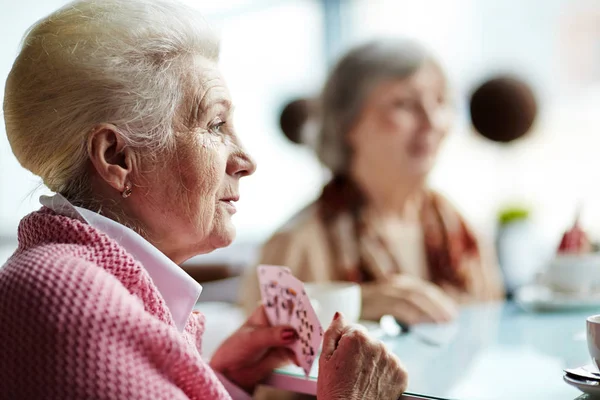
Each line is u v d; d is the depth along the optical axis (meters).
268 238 1.64
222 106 0.88
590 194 3.16
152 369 0.68
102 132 0.80
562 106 3.23
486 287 1.81
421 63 1.68
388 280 1.51
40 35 0.81
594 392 0.73
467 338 1.12
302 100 2.52
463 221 1.82
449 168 3.53
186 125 0.84
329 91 1.77
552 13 3.23
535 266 2.13
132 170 0.82
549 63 3.26
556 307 1.31
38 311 0.66
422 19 3.70
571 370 0.80
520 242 2.20
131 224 0.83
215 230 0.88
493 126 2.07
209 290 2.60
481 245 1.86
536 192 3.31
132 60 0.80
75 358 0.64
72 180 0.82
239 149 0.91
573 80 3.22
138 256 0.81
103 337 0.65
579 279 1.33
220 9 4.30
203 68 0.86
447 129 1.76
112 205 0.83
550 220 3.20
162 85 0.81
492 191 3.44
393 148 1.69
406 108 1.69
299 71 4.38
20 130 0.81
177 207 0.84
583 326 1.16
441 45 3.60
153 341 0.68
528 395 0.78
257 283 1.54
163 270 0.82
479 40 3.45
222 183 0.89
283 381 1.01
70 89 0.78
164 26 0.83
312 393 0.97
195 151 0.83
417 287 1.33
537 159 3.29
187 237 0.86
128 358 0.66
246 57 4.46
